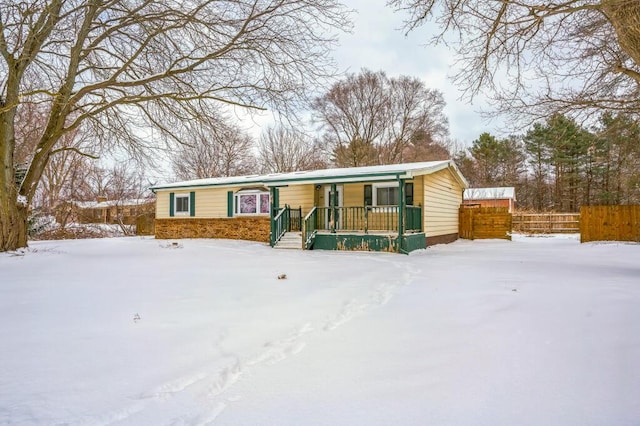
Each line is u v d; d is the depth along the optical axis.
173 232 18.95
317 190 15.17
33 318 4.27
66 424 2.12
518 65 7.95
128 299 5.26
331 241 13.13
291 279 6.96
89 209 25.92
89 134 15.03
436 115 33.69
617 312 4.16
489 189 31.33
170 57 10.59
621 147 12.98
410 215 12.77
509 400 2.33
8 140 10.55
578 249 11.81
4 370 2.84
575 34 7.92
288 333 3.77
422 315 4.35
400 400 2.36
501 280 6.39
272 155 35.53
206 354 3.21
